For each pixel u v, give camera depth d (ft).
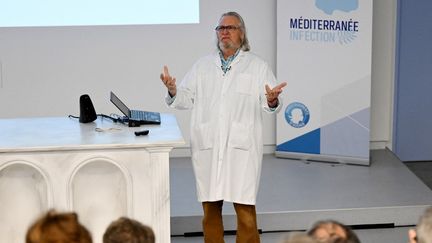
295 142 22.99
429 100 24.41
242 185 14.78
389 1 23.70
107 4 22.76
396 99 24.31
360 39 21.88
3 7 22.41
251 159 14.84
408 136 24.61
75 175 13.46
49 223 6.79
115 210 13.82
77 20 22.71
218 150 14.82
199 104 15.08
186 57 23.18
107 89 23.15
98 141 13.37
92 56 22.94
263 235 18.01
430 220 7.90
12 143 13.26
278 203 18.78
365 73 22.00
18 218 13.61
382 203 18.74
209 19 23.02
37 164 13.21
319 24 22.00
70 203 13.44
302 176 21.29
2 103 22.93
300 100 22.61
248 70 14.88
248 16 23.09
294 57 22.35
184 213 18.10
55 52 22.80
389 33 23.91
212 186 14.88
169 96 14.76
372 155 23.68
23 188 13.53
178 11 22.95
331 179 20.98
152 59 23.11
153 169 13.47
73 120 15.67
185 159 23.52
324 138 22.65
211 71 14.97
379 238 17.80
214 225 15.35
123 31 22.88
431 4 23.81
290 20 22.17
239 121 14.80
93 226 13.80
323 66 22.21
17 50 22.66
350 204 18.66
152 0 22.84
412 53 24.08
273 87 14.74
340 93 22.25
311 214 18.20
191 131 15.17
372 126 24.52
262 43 23.29
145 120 14.96
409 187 20.17
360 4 21.68
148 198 13.62
